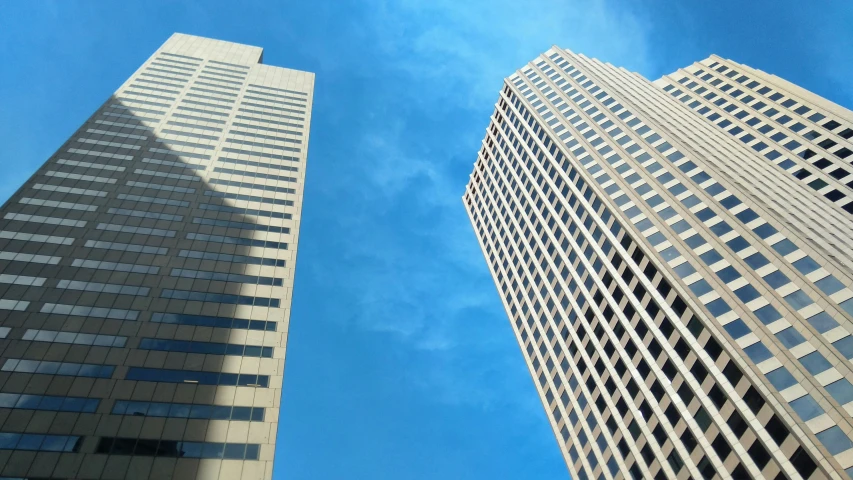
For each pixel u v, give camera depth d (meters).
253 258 57.66
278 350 47.28
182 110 86.31
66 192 61.56
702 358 50.97
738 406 46.22
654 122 83.69
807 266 50.84
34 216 56.72
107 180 65.12
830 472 38.28
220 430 39.25
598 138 86.44
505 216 106.19
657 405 55.47
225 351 45.84
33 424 36.50
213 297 51.19
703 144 83.50
